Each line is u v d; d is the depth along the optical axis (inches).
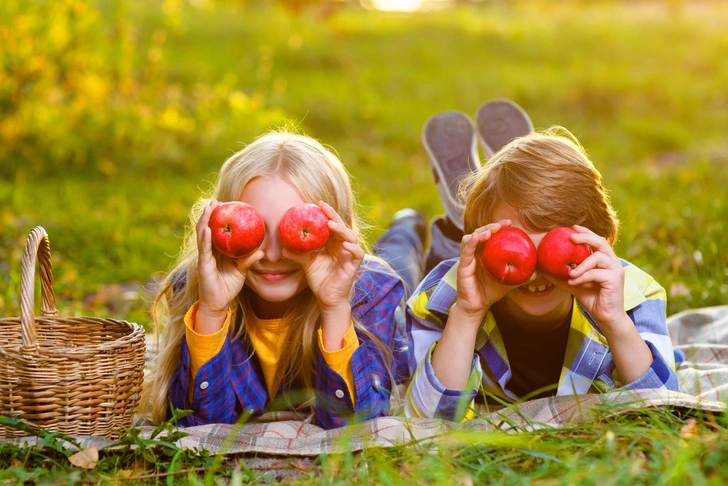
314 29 580.4
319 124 408.8
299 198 86.4
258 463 76.7
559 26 694.5
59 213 229.0
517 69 561.6
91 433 80.6
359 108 430.3
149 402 98.4
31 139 300.7
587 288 82.5
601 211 85.0
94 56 332.5
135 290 172.4
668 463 63.7
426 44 602.5
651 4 912.3
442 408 87.1
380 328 93.7
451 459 70.6
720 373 98.1
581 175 83.0
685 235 177.6
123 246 197.3
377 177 334.3
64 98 323.0
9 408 78.6
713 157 332.2
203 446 78.3
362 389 87.4
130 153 309.6
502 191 82.5
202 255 82.2
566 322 91.5
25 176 281.7
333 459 72.7
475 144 143.3
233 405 92.1
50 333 91.7
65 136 304.8
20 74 302.0
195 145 325.4
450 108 459.5
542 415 82.0
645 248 174.9
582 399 82.3
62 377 78.5
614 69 575.2
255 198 86.0
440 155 141.0
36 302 147.3
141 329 85.8
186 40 516.7
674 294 141.3
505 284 80.4
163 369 92.4
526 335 93.0
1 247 193.5
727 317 125.0
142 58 418.3
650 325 89.3
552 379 98.3
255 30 557.3
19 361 77.8
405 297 117.3
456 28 662.5
